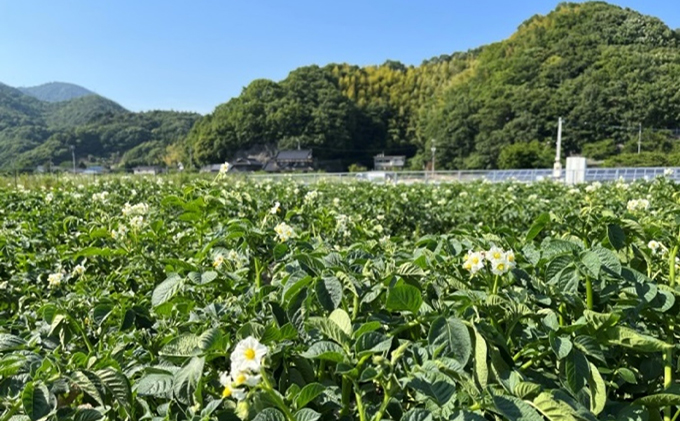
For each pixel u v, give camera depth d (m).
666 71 54.75
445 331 1.18
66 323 1.68
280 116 75.56
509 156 49.12
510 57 69.94
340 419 1.22
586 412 1.04
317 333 1.33
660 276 1.92
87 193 7.57
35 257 3.19
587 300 1.51
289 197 5.80
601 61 58.97
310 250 1.90
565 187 9.89
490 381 1.21
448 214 6.95
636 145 50.31
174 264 2.04
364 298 1.44
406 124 84.62
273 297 1.60
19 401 1.15
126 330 1.75
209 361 1.29
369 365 1.10
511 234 2.32
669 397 1.20
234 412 1.13
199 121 82.56
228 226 2.35
